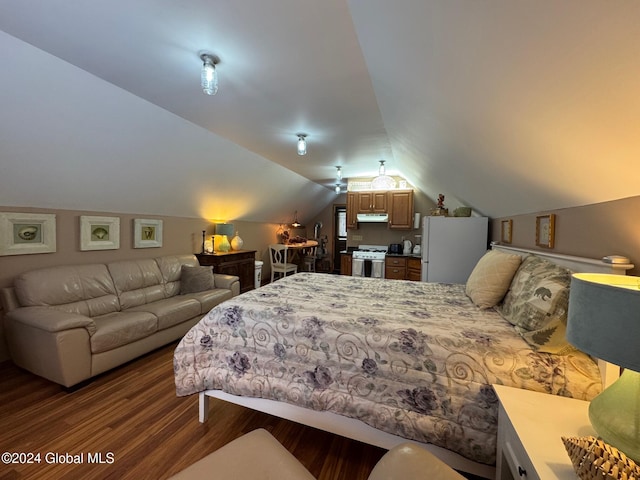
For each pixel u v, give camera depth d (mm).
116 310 2916
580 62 722
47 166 2404
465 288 2592
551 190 1597
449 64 1146
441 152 2385
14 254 2508
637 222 1103
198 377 1782
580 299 805
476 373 1298
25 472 1458
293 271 7000
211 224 4938
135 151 2818
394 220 5332
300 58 1650
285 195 5965
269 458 1032
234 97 2197
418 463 872
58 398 2074
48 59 1740
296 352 1640
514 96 1058
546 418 977
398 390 1414
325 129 2873
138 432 1762
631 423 741
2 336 2479
